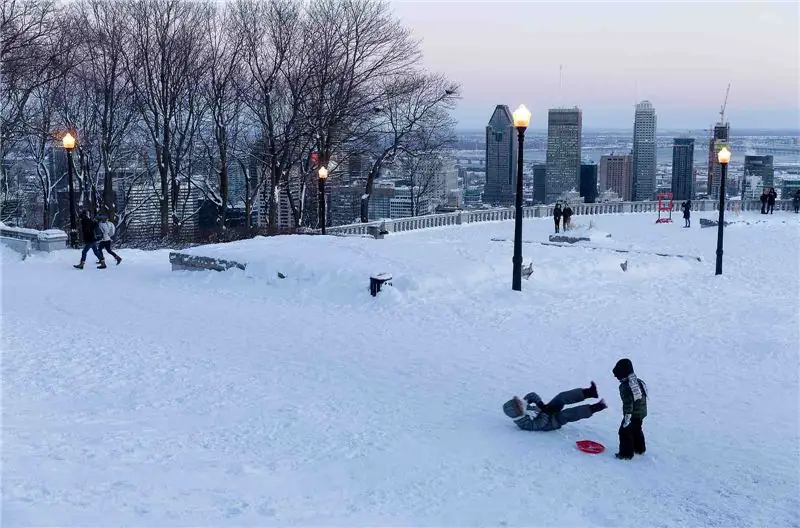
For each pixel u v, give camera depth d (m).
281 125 44.34
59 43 39.38
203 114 44.06
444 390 12.71
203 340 15.85
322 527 7.49
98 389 12.28
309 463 9.35
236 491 8.32
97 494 7.91
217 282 22.17
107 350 14.77
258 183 45.50
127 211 45.31
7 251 27.11
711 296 21.12
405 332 16.92
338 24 43.62
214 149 45.88
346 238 26.19
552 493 8.63
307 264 21.69
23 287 21.39
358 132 44.06
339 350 15.27
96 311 18.52
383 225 40.38
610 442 10.39
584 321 17.95
